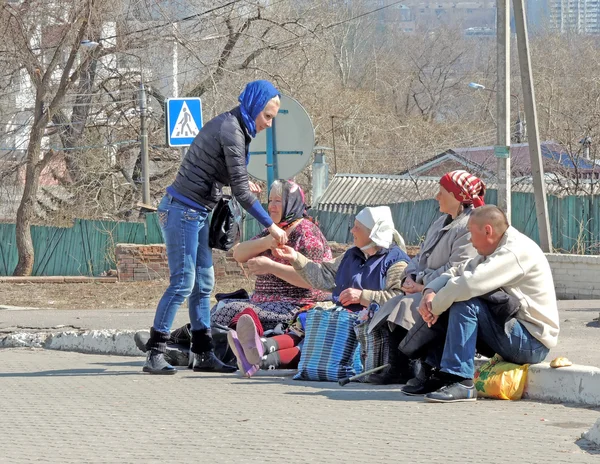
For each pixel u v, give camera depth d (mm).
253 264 10367
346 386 9078
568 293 23266
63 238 31594
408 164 59750
